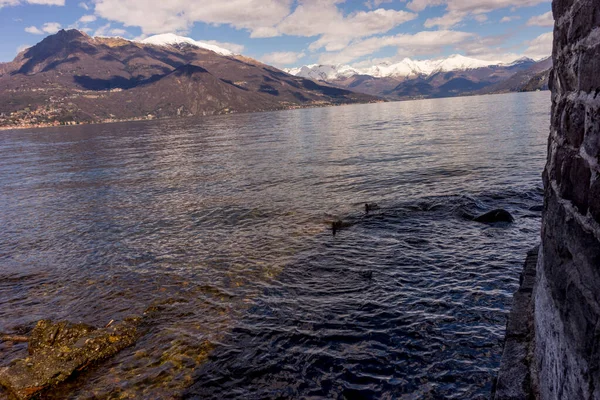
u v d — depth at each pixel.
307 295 12.98
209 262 16.22
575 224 3.74
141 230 21.23
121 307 12.95
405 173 30.38
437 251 15.69
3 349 11.00
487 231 17.33
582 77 3.67
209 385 9.20
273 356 10.05
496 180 25.77
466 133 53.97
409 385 8.80
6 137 149.38
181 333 11.22
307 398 8.70
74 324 11.58
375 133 66.69
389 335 10.54
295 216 21.75
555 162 4.79
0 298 14.17
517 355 6.14
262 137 77.56
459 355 9.55
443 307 11.63
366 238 17.67
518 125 58.16
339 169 34.41
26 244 20.27
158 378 9.48
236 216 22.56
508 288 12.41
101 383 9.39
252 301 12.81
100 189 33.94
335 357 9.86
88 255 17.98
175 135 102.31
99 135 123.31
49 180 40.59
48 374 9.48
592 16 3.37
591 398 3.19
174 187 32.50
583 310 3.40
